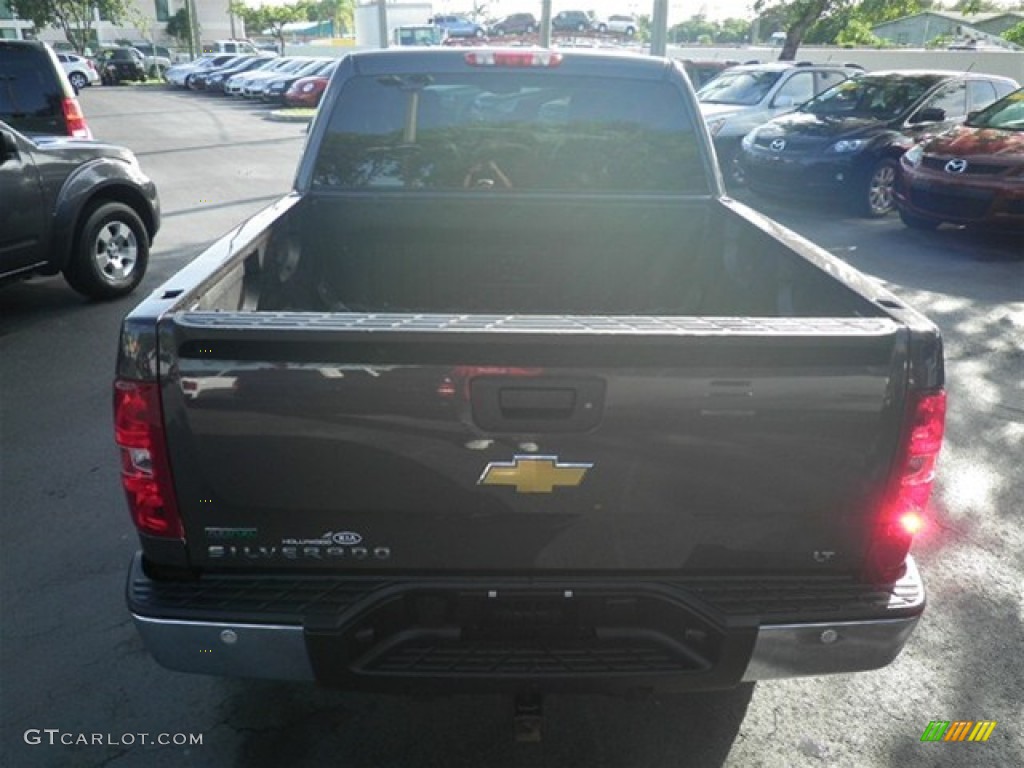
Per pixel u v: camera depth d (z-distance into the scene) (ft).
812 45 112.06
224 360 6.40
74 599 11.22
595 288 13.38
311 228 12.70
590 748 8.93
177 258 28.37
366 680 6.98
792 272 9.73
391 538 6.93
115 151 23.62
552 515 6.82
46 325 21.67
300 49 171.73
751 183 38.04
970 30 163.94
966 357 20.15
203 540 6.93
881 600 7.06
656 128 12.94
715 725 9.29
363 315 6.72
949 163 30.30
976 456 15.44
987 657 10.43
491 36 137.90
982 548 12.66
